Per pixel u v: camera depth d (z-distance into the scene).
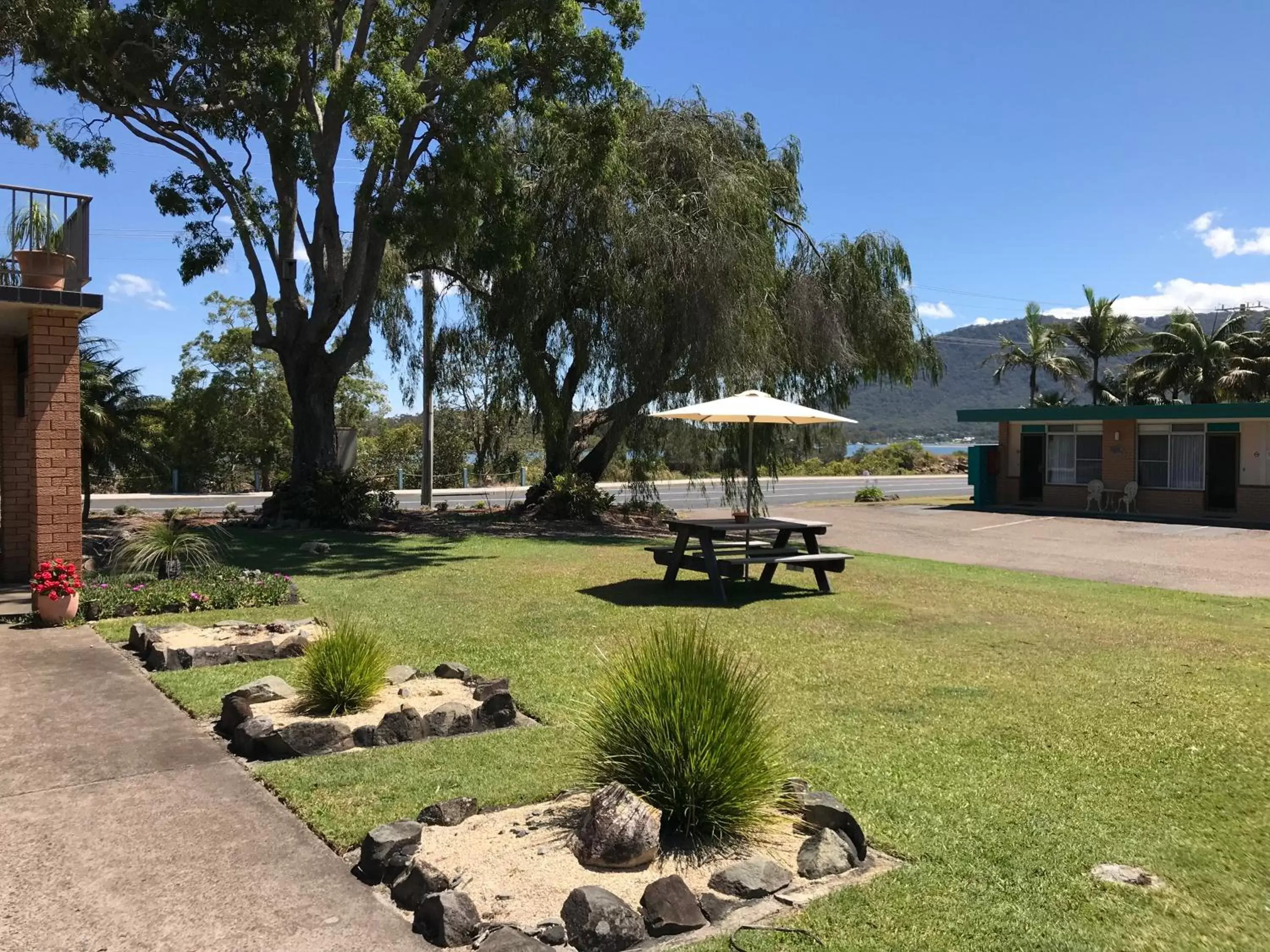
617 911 2.98
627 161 18.45
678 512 24.44
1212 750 5.04
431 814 3.82
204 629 7.56
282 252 17.06
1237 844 3.82
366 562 12.56
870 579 12.36
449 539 15.73
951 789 4.41
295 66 14.77
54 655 6.77
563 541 16.20
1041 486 29.23
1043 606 10.16
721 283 17.83
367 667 5.49
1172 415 25.03
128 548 10.34
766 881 3.36
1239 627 9.19
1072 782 4.52
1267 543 19.12
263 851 3.61
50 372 8.21
